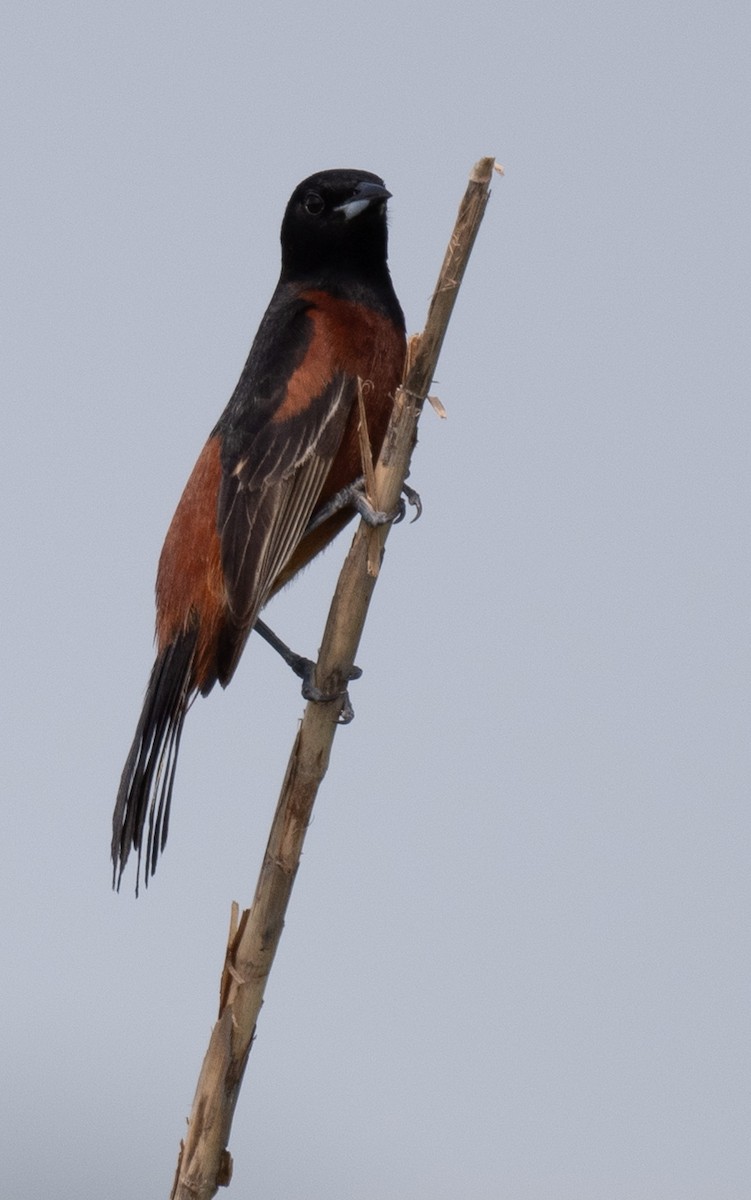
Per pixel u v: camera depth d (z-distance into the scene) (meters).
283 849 7.51
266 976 7.52
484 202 7.42
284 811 7.59
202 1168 7.53
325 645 7.71
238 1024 7.48
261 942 7.47
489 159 7.33
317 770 7.60
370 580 7.71
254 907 7.53
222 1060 7.48
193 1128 7.56
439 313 7.64
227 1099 7.52
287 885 7.49
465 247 7.51
